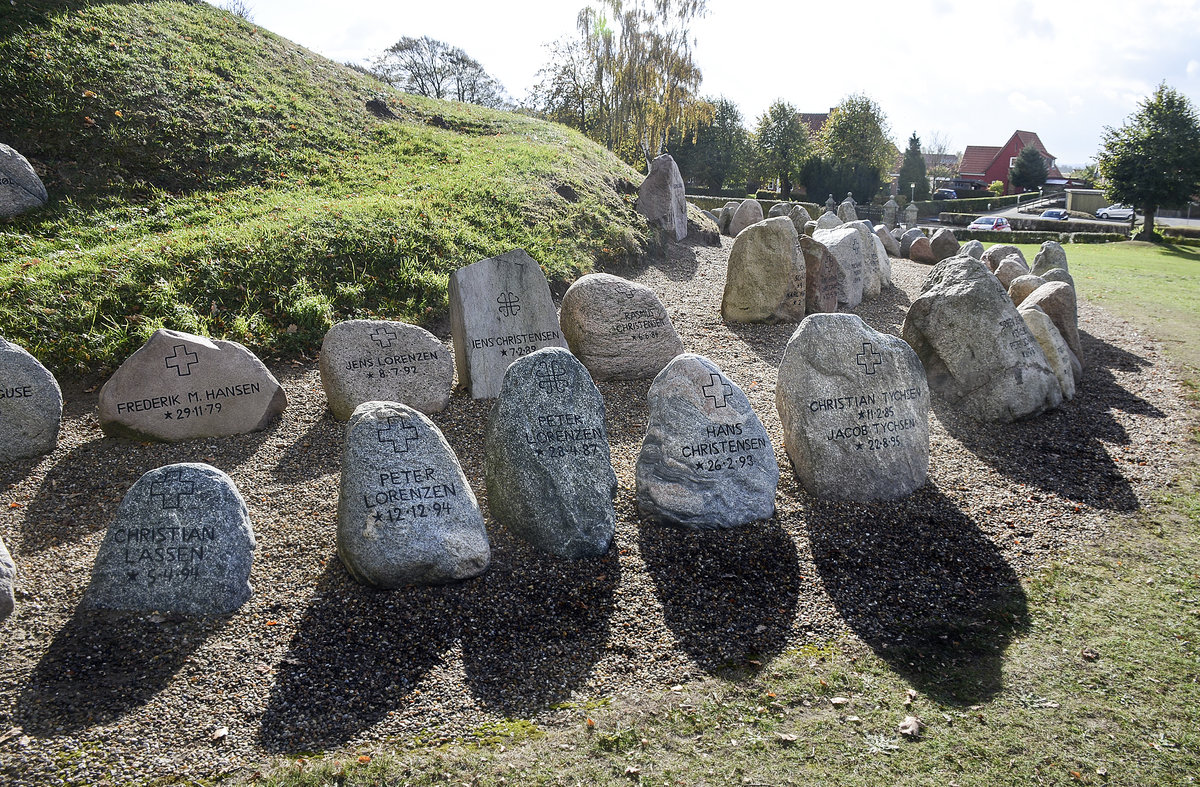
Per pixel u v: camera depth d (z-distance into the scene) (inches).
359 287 386.6
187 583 182.4
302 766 141.3
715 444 229.5
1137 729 151.7
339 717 154.3
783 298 430.0
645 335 344.8
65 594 188.7
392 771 140.8
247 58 690.8
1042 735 150.3
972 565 212.7
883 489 244.5
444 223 462.9
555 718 155.6
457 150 660.1
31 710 151.6
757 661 173.0
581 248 529.0
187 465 192.5
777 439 287.0
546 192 576.4
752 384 346.6
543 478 214.8
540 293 331.3
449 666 169.6
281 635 177.3
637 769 142.0
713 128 2009.1
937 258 725.3
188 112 568.7
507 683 165.2
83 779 137.3
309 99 678.5
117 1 673.6
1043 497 251.0
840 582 203.8
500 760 144.2
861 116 2074.3
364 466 196.7
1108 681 165.8
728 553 214.8
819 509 237.9
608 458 225.6
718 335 416.8
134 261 363.9
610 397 327.6
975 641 180.9
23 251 404.8
